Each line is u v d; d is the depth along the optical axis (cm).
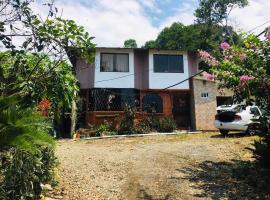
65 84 700
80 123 2464
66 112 2042
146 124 2330
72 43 607
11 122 458
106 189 815
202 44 4188
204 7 4756
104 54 2545
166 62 2612
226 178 912
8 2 537
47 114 846
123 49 2561
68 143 1725
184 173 963
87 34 611
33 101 602
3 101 469
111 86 2516
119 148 1440
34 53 580
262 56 969
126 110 2269
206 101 2512
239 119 1698
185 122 2614
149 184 861
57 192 755
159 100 2620
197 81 2531
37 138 462
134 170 994
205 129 2477
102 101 2506
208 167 1034
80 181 862
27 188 596
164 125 2333
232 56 1026
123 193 793
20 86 586
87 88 2502
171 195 784
